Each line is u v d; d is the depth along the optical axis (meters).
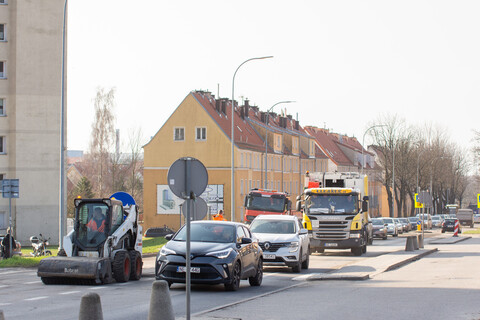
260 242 24.19
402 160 103.19
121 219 20.98
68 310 14.07
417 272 23.89
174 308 14.40
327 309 13.79
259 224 25.83
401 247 44.25
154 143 80.25
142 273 23.38
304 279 21.80
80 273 19.00
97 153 79.00
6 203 58.03
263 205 46.59
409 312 13.23
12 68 58.44
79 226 20.31
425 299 15.44
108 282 19.75
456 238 56.91
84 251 20.16
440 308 13.76
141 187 101.00
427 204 39.84
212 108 82.62
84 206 20.41
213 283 17.39
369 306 14.26
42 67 58.94
